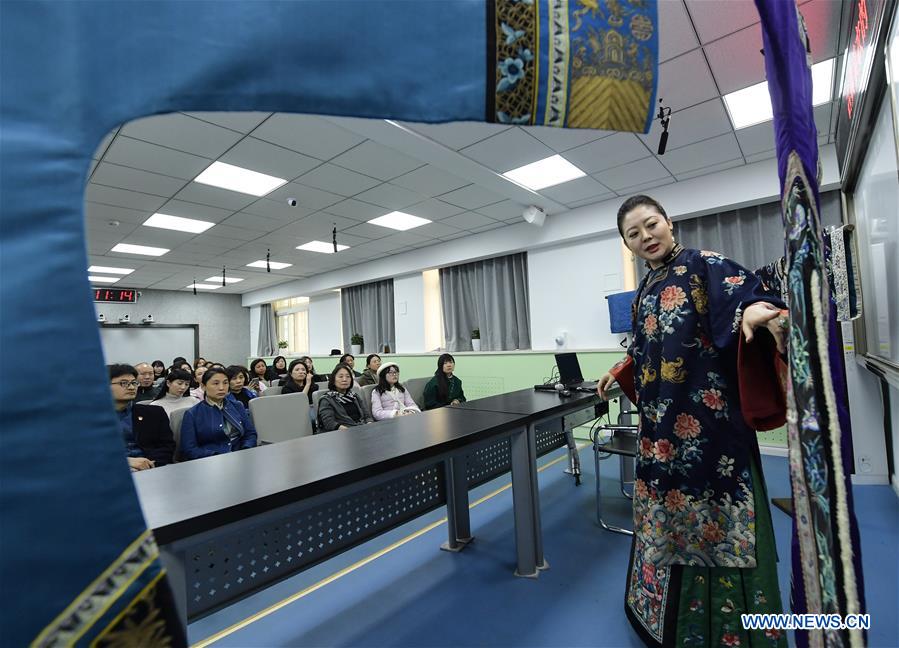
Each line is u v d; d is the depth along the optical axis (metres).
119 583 0.34
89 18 0.35
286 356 8.68
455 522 1.96
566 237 4.52
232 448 2.53
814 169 0.53
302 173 3.29
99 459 0.33
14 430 0.30
